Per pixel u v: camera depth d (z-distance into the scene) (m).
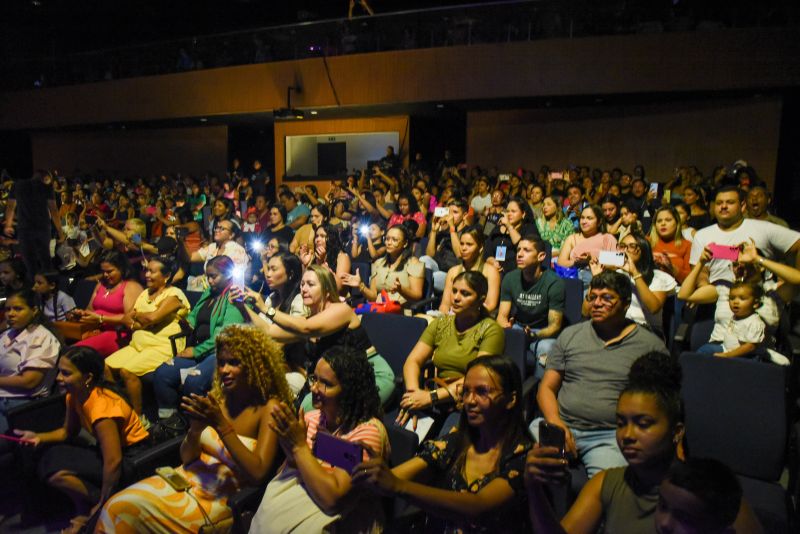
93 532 2.62
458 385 3.22
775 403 2.72
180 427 3.16
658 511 1.61
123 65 15.55
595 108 12.51
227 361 2.70
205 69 14.39
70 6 18.34
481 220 7.94
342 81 12.77
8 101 17.28
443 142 15.44
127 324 4.68
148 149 18.06
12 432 3.20
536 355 3.99
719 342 3.92
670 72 10.16
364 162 14.83
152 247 7.22
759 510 2.45
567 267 5.37
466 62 11.56
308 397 3.25
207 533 2.57
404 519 2.45
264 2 18.03
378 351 3.93
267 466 2.59
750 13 9.69
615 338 3.00
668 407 1.88
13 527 3.18
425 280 5.45
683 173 9.09
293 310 4.04
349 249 7.29
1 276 4.93
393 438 2.59
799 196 10.67
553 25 10.90
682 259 4.87
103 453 2.83
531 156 13.20
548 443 1.83
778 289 3.76
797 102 10.47
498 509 2.00
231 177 14.78
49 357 3.78
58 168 19.44
